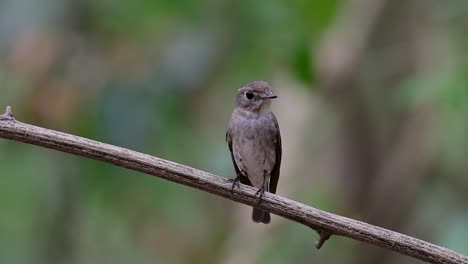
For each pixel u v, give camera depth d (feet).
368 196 44.96
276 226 42.70
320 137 44.45
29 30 36.63
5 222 39.75
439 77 37.45
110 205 38.78
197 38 38.73
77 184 38.24
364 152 45.55
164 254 42.32
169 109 37.42
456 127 37.37
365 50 45.80
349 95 45.29
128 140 36.32
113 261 41.63
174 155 38.37
